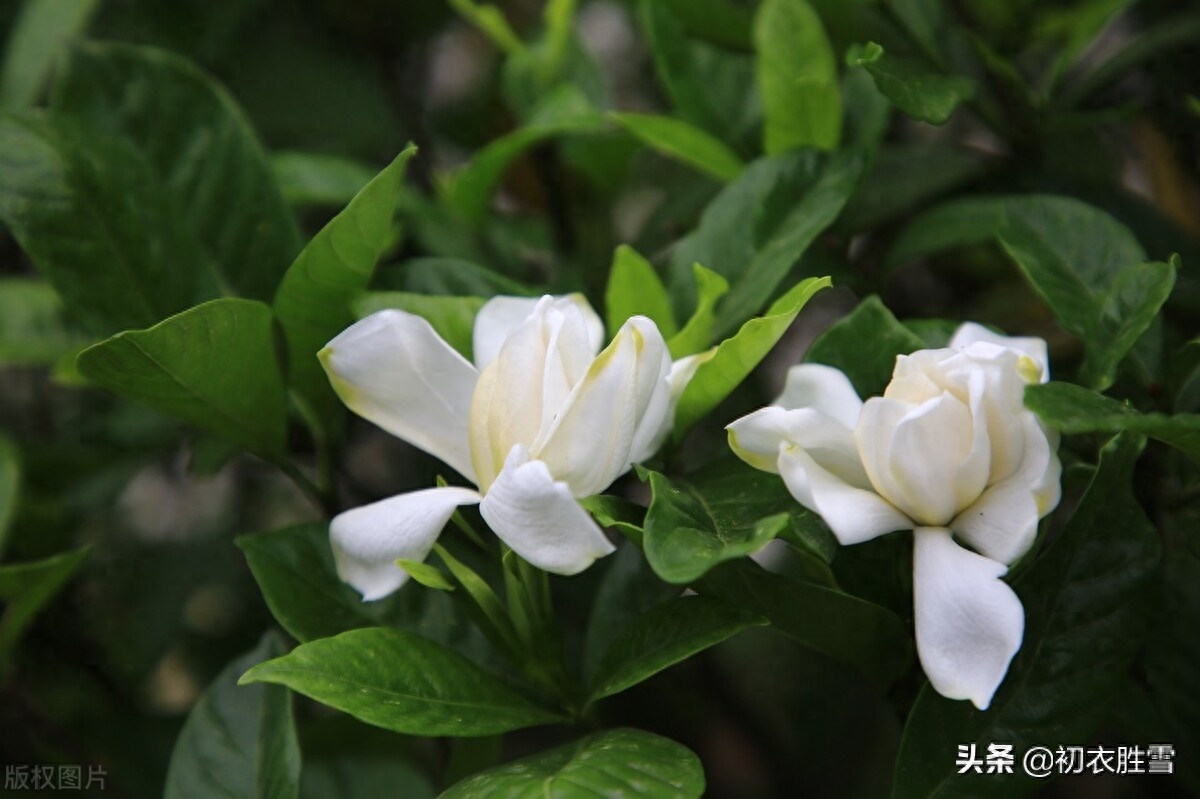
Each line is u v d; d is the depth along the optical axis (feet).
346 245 2.20
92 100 2.37
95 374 2.19
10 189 2.30
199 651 2.83
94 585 2.74
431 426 2.14
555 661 2.16
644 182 2.78
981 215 2.38
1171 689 2.28
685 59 2.56
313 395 2.34
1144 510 2.18
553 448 2.02
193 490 3.16
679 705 2.88
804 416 2.05
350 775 2.32
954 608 2.00
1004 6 2.59
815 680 3.15
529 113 2.77
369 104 2.99
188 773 2.18
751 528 2.07
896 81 2.21
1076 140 2.64
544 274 2.77
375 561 2.10
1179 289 2.43
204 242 2.38
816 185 2.33
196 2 2.93
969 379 2.02
